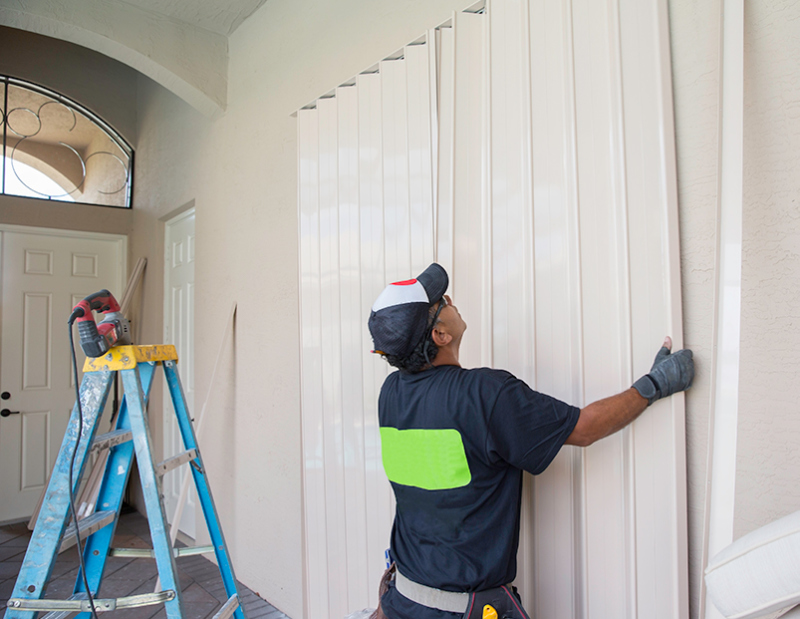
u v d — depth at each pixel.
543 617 1.54
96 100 4.79
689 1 1.33
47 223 4.58
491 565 1.17
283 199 2.90
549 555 1.54
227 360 3.35
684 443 1.29
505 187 1.69
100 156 4.93
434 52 1.90
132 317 4.89
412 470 1.28
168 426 4.28
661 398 1.29
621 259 1.41
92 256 4.85
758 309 1.20
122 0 3.10
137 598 1.60
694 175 1.32
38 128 4.62
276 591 2.83
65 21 2.93
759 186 1.20
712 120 1.29
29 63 4.49
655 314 1.35
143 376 1.87
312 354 2.38
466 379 1.24
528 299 1.62
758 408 1.20
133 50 3.11
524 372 1.62
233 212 3.36
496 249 1.70
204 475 2.04
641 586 1.34
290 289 2.82
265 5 3.10
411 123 1.98
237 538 3.20
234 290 3.32
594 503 1.44
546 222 1.58
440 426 1.23
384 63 2.09
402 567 1.27
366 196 2.16
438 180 1.85
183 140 4.07
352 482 2.16
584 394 1.48
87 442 1.65
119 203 4.99
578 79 1.52
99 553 1.81
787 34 1.16
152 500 1.68
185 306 4.16
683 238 1.33
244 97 3.29
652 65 1.37
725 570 0.79
